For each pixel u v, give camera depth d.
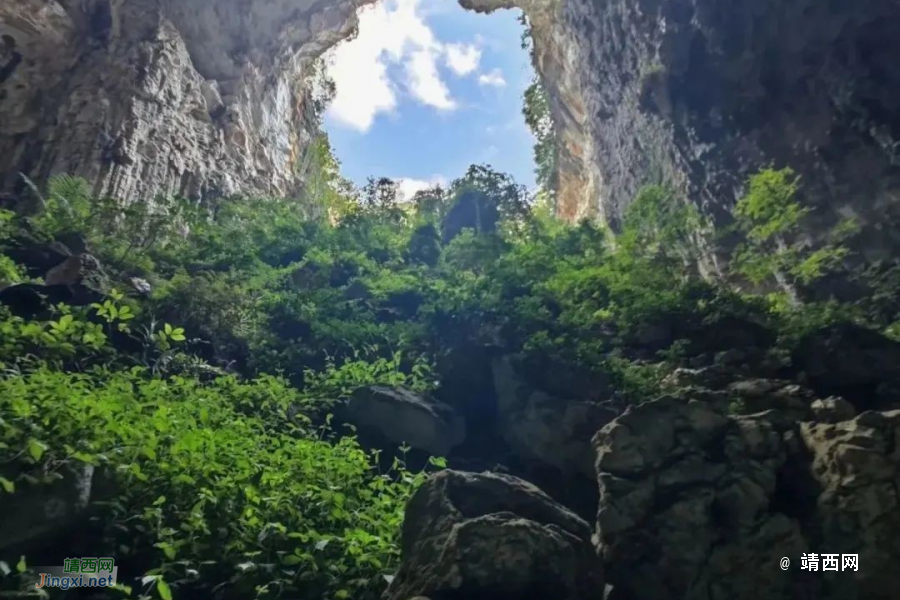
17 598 4.46
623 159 21.25
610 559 5.59
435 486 5.58
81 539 5.23
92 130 17.38
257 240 15.72
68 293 9.94
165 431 6.03
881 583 5.10
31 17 18.20
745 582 5.30
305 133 31.83
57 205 12.84
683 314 10.55
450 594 4.66
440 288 11.98
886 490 5.36
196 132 20.69
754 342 9.95
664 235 14.73
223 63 25.05
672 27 17.00
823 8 13.95
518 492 5.50
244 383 9.91
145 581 4.29
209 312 11.02
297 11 27.31
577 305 11.41
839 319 9.77
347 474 6.90
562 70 27.38
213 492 5.62
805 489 5.85
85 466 5.35
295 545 5.54
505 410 9.45
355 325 11.38
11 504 4.91
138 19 20.67
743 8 15.20
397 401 9.19
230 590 5.14
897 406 8.09
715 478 5.87
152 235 13.50
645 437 6.21
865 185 13.38
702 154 16.77
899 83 12.93
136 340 9.55
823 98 14.27
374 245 16.67
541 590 4.79
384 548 5.66
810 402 7.28
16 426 5.17
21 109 18.03
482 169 19.41
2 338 7.19
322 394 9.66
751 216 14.12
